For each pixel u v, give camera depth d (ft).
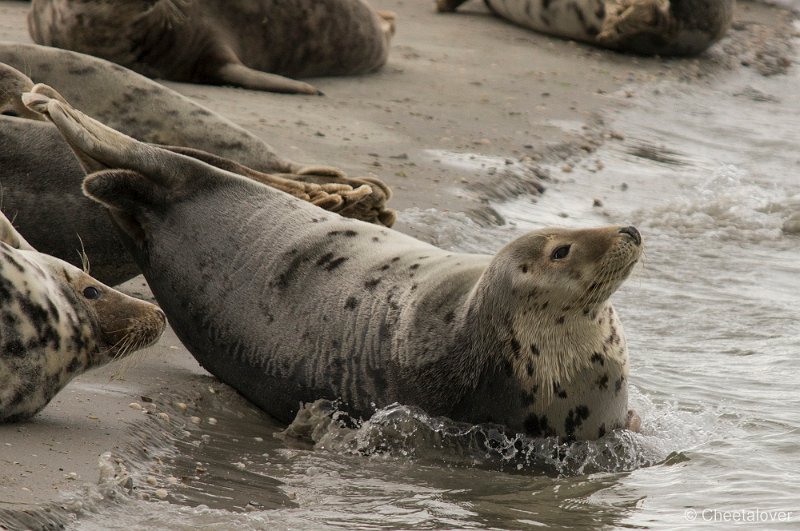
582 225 103.04
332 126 116.67
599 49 180.04
